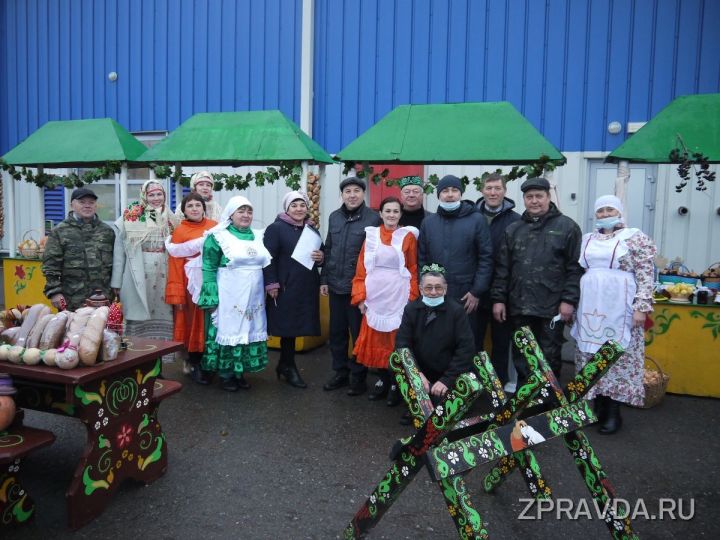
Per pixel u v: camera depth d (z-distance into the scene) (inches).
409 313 137.6
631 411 161.0
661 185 267.3
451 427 75.8
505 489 115.6
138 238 175.6
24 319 107.3
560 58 268.4
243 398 167.2
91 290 167.5
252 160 219.9
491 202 174.6
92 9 333.1
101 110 336.8
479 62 277.4
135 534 97.0
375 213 173.9
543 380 84.2
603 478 91.8
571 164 271.6
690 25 252.8
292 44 298.5
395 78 288.7
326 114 299.7
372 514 87.0
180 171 229.9
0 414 94.3
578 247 148.4
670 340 174.9
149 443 113.8
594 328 141.8
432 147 197.0
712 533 100.5
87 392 97.3
